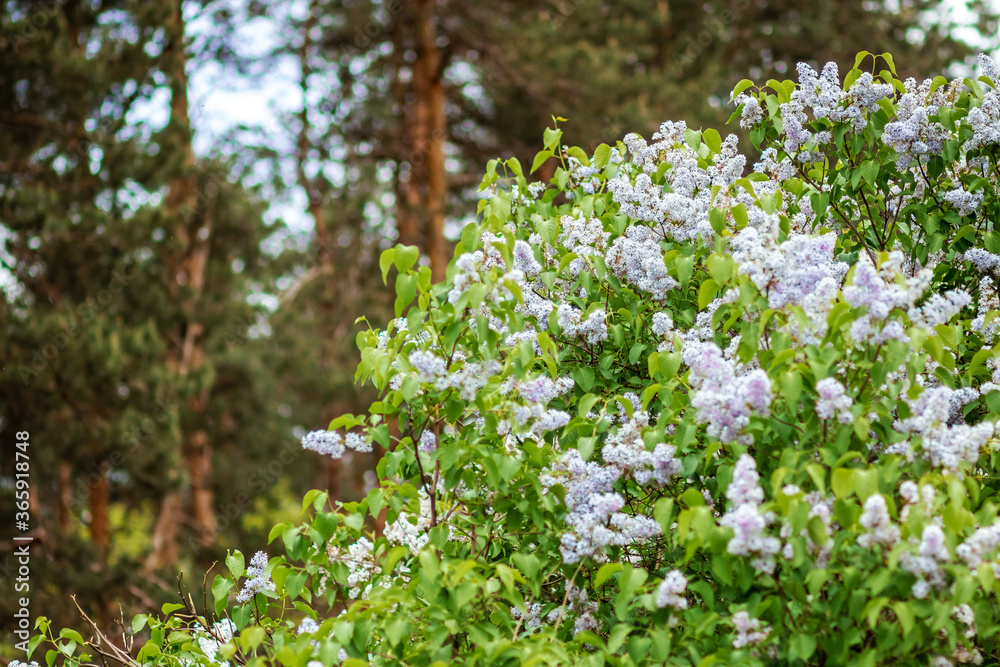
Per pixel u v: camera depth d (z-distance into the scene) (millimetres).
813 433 2812
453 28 16297
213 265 17609
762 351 2943
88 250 12734
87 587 11375
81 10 14086
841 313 2666
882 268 2814
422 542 3486
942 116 3752
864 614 2430
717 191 3605
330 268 19281
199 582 12227
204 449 19203
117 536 20047
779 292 2996
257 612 3400
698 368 2881
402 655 2969
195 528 16344
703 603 3039
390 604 2787
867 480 2385
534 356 3316
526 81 15242
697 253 3693
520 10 17062
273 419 20016
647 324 3787
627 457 3139
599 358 3717
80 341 11594
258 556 3396
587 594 3299
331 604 3303
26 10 13352
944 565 2389
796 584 2590
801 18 18125
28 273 12766
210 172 16016
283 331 19156
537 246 3908
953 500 2379
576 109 14266
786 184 3957
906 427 2732
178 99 16016
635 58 17000
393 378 3160
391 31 17328
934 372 3125
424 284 3047
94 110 13250
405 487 3133
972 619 2646
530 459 3189
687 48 16234
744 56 18734
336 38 17594
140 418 12219
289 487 24281
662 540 3254
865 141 3832
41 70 12156
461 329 3088
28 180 13016
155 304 14109
